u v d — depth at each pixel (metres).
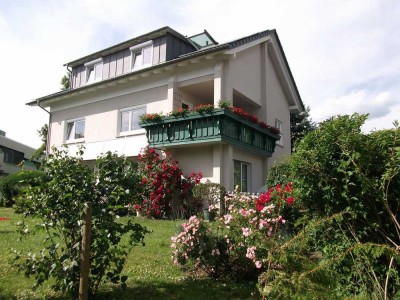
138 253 5.81
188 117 11.27
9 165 32.09
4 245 6.05
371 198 3.68
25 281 4.18
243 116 11.78
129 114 14.61
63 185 3.63
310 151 3.97
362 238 3.74
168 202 11.36
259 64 14.99
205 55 11.82
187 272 4.87
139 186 4.20
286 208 5.02
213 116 10.80
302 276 2.95
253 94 14.20
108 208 3.64
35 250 5.62
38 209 3.60
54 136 17.73
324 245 4.00
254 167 13.77
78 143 16.31
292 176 4.29
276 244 3.62
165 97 13.31
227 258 4.66
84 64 18.08
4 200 16.17
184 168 12.43
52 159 3.86
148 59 15.36
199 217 5.04
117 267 3.67
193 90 13.78
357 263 3.66
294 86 17.67
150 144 12.30
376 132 3.79
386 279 3.39
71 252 3.46
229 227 4.69
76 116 16.78
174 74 13.09
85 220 3.32
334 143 3.86
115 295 3.76
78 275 3.39
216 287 4.23
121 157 4.18
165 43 14.65
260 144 13.56
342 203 3.82
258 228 4.49
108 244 3.53
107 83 14.72
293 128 24.88
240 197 5.50
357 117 3.88
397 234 3.54
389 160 3.56
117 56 16.66
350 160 3.64
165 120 11.82
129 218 4.37
